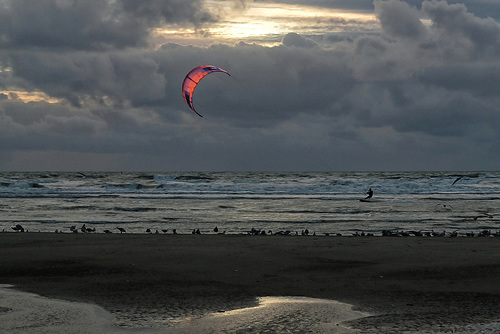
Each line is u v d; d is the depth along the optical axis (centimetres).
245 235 1708
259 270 1066
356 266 1106
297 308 770
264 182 6444
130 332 656
